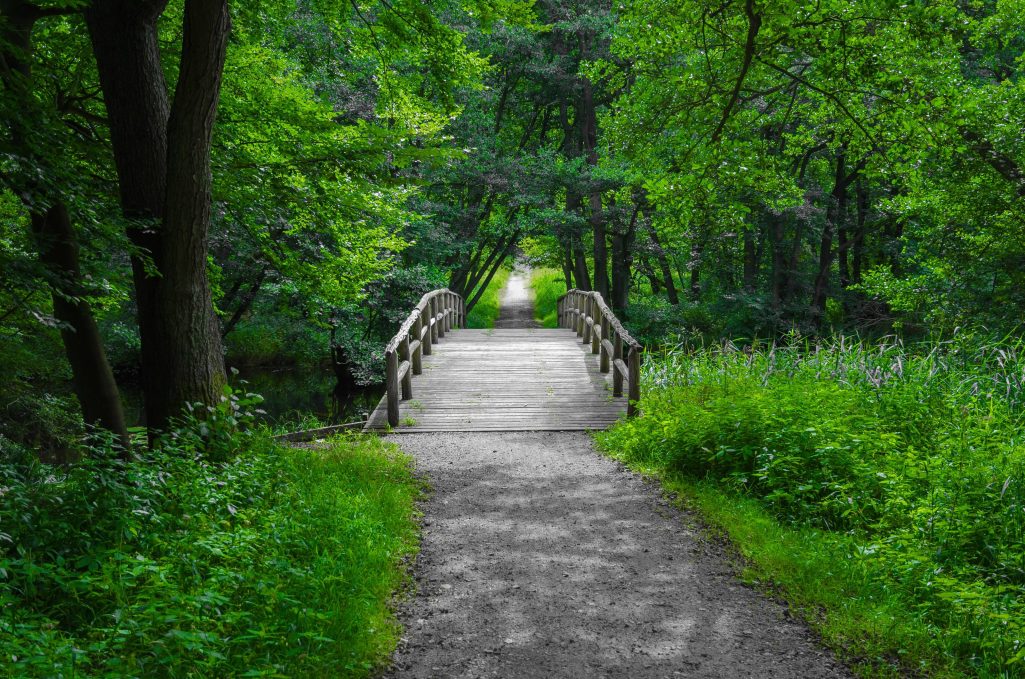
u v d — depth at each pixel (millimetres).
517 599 4637
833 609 4398
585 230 25953
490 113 26078
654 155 15633
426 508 6574
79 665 3164
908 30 9891
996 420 6574
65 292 7098
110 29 7078
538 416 10484
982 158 11617
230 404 7309
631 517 6262
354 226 12758
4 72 6465
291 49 15008
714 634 4172
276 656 3617
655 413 8656
